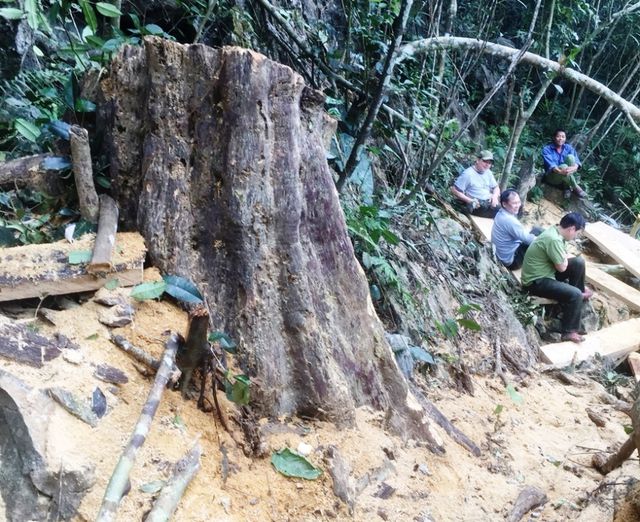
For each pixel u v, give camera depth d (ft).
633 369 20.27
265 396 9.50
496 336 18.01
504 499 10.96
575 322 20.70
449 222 21.53
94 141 10.41
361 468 9.59
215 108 9.58
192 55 9.39
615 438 14.58
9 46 13.99
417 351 13.93
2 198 10.21
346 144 17.93
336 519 8.60
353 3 18.85
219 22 18.24
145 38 9.37
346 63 18.76
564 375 17.99
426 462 10.76
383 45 17.63
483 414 14.17
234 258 9.69
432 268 18.51
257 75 9.34
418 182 19.16
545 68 26.55
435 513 9.68
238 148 9.47
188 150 9.71
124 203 10.01
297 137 10.04
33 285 8.42
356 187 17.51
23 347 7.44
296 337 9.84
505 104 36.11
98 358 8.06
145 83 9.80
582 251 29.76
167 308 9.39
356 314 10.90
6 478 6.36
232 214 9.53
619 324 22.24
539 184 34.19
